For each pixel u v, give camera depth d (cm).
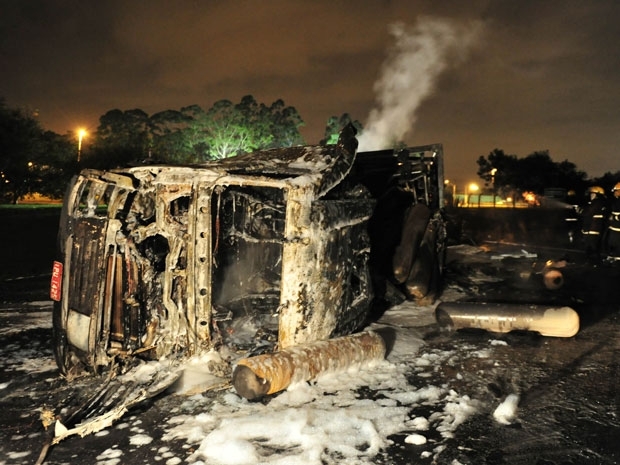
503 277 923
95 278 416
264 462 295
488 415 359
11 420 358
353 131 500
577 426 342
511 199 5378
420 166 770
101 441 326
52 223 2230
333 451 308
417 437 322
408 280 696
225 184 409
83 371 434
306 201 417
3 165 3625
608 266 1052
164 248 482
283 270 415
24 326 605
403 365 457
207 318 410
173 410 368
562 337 541
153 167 412
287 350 395
